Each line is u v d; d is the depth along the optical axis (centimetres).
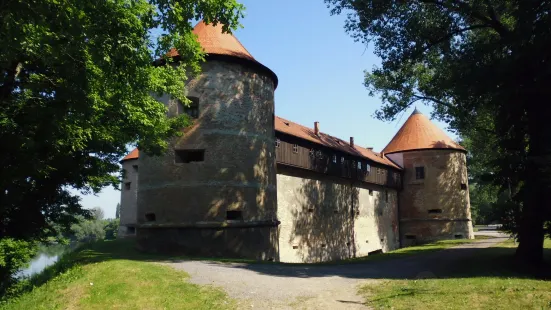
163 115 1617
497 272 1251
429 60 2044
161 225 1847
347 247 3109
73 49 903
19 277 1581
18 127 1329
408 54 1789
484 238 3559
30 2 721
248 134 1955
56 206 1850
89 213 1936
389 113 2502
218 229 1805
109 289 985
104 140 1569
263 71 2077
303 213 2623
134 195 3859
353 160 3262
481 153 3512
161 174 1900
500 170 1416
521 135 1452
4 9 702
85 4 830
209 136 1873
